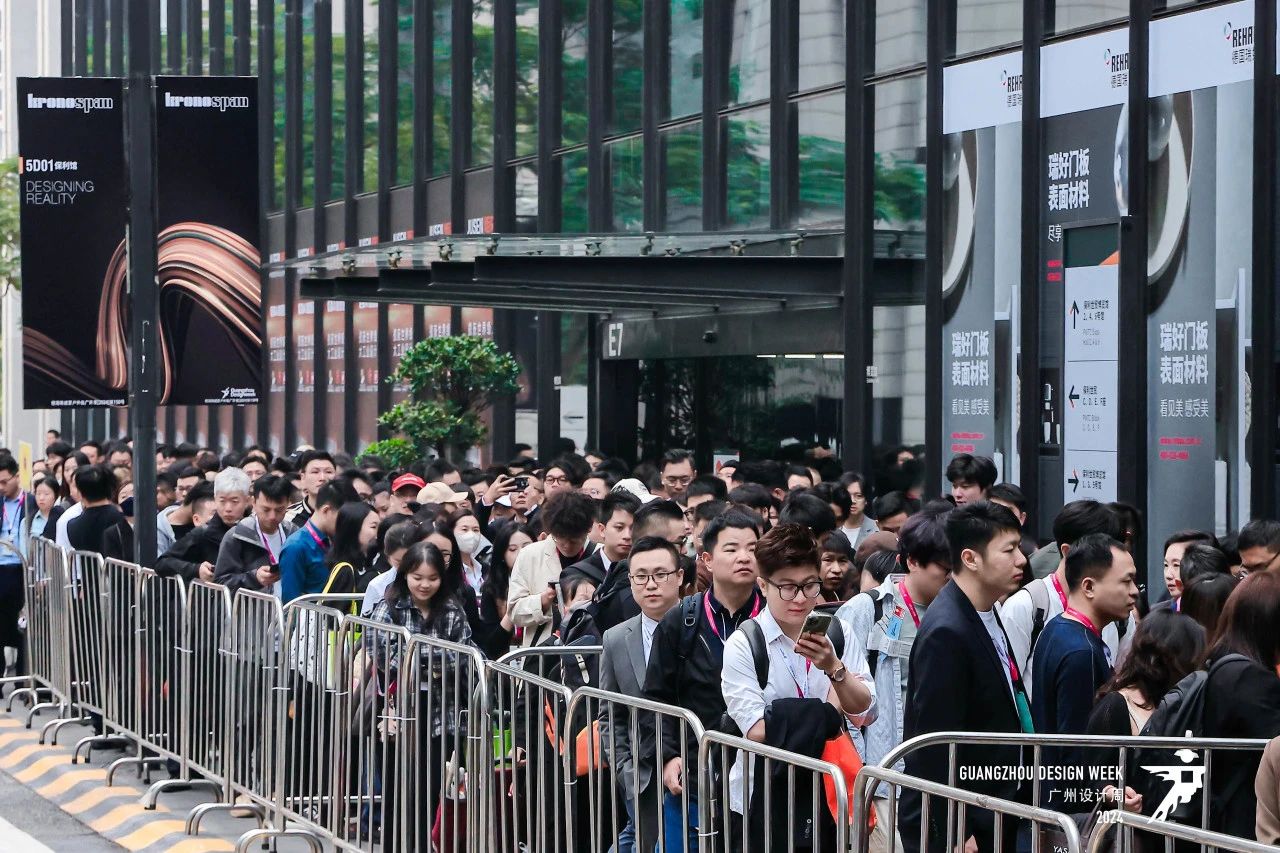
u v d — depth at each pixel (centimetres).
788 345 2164
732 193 2259
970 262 1794
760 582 770
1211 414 1502
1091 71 1631
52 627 1700
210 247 1531
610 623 1002
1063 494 1666
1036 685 800
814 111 2089
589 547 1231
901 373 1927
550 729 870
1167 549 1076
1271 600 716
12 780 1471
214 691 1294
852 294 1972
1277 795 620
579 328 2702
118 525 1653
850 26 1978
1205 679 725
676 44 2394
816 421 2128
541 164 2736
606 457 2378
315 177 3650
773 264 1962
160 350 1516
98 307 1566
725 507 1097
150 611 1408
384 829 1039
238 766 1245
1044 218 1691
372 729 1044
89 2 5197
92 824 1297
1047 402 1688
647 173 2439
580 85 2652
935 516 872
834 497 1462
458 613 1089
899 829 673
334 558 1312
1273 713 702
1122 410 1579
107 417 5316
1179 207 1534
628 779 788
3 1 5941
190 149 1528
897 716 865
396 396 3278
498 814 910
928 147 1844
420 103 3155
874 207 1964
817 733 723
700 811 717
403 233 3269
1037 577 1084
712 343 2333
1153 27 1560
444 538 1093
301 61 3731
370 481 1805
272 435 3919
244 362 1541
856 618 883
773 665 760
